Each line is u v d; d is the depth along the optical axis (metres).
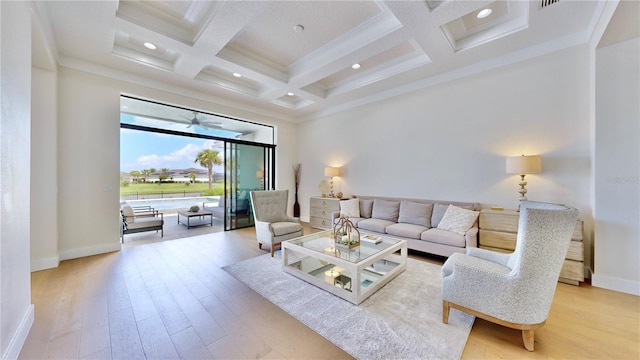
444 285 1.94
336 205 5.14
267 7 2.60
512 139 3.35
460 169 3.83
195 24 2.92
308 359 1.56
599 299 2.30
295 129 6.61
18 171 1.66
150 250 3.83
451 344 1.69
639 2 1.98
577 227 2.61
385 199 4.60
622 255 2.47
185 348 1.65
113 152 3.70
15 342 1.55
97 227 3.60
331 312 2.10
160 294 2.40
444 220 3.52
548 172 3.09
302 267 2.98
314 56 3.64
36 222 3.02
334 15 2.76
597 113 2.56
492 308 1.72
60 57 3.27
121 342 1.70
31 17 2.05
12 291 1.54
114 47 3.29
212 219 6.39
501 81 3.43
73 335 1.76
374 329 1.86
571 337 1.77
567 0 2.30
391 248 2.75
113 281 2.69
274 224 3.87
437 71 3.86
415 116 4.35
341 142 5.57
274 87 4.39
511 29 2.83
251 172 5.83
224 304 2.23
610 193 2.52
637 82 2.40
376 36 2.92
